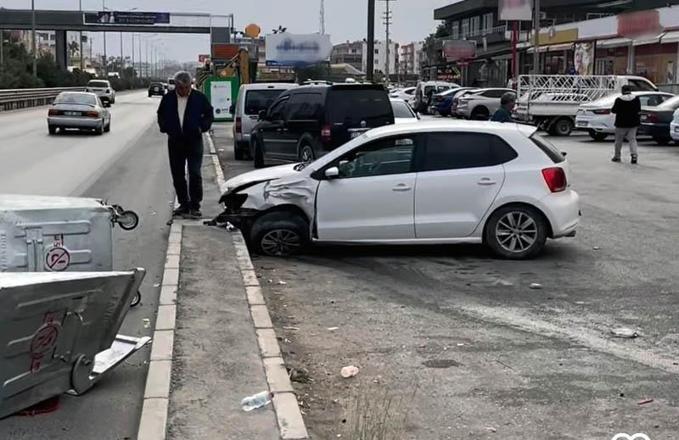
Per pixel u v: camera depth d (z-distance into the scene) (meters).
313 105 15.79
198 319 6.49
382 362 6.04
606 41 47.19
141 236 10.25
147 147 24.47
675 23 39.34
